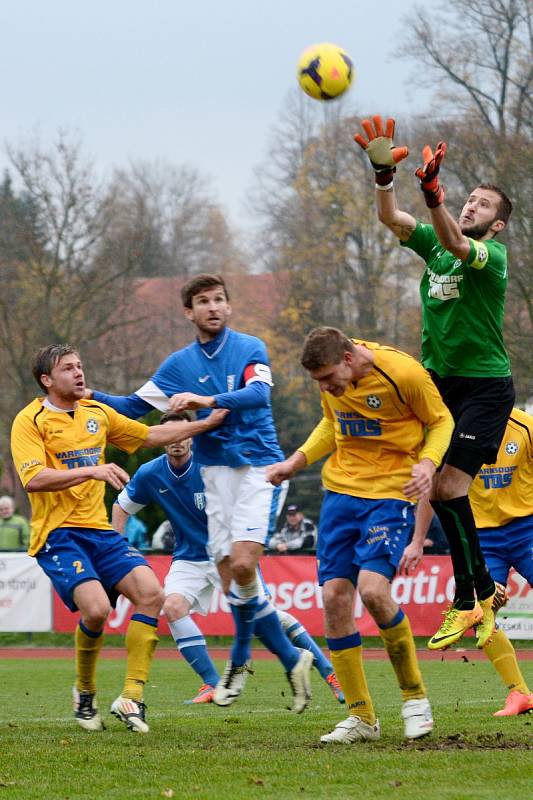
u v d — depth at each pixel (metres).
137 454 45.91
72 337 67.12
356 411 14.00
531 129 53.09
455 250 14.16
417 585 35.03
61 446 16.03
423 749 13.80
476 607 15.53
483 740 14.45
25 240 65.50
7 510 38.75
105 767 12.85
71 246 66.31
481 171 52.53
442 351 15.07
